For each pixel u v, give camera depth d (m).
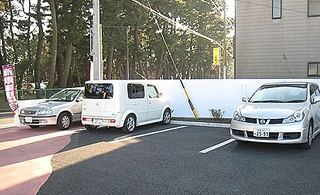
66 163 6.23
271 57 16.94
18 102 11.25
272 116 6.70
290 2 16.47
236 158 6.33
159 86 11.50
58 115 10.24
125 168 5.76
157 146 7.60
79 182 5.05
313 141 7.88
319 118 8.21
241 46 17.52
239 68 17.59
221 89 12.34
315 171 5.38
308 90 7.92
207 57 53.94
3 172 5.75
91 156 6.73
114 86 9.30
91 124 9.65
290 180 4.92
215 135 9.08
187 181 4.95
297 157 6.34
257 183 4.80
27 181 5.22
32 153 7.18
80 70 38.22
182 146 7.57
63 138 8.93
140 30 37.22
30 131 10.23
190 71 61.09
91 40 12.95
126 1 29.11
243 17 17.44
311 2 16.17
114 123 9.22
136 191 4.57
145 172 5.48
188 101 12.73
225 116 12.31
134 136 9.02
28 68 33.91
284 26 16.62
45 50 37.84
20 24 28.72
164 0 34.47
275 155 6.53
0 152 7.34
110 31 28.92
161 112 11.09
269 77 17.00
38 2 26.97
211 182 4.88
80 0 24.88
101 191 4.61
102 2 26.77
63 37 27.34
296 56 16.47
